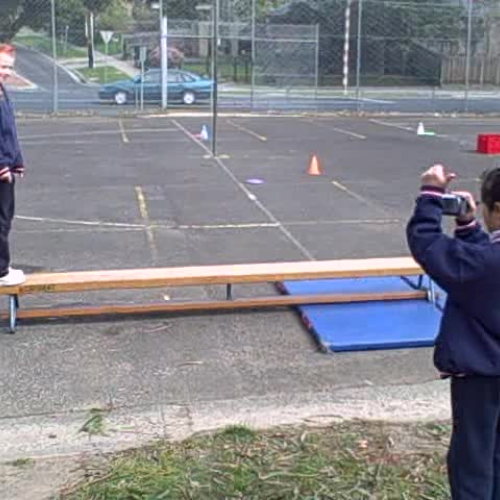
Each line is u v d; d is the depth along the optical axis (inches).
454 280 97.6
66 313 219.9
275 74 1264.8
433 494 126.9
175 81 1202.0
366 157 607.2
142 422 158.2
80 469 137.7
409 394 173.0
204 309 226.4
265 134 783.7
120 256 294.2
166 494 126.3
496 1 1428.4
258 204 404.8
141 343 203.8
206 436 148.8
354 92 1321.4
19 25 1438.2
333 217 371.9
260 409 164.4
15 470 138.1
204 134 733.3
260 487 128.6
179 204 403.2
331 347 198.1
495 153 631.2
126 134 776.9
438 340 104.0
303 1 1486.2
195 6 1393.9
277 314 225.8
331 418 159.0
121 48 1512.1
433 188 100.9
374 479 131.4
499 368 99.4
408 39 1438.2
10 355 195.5
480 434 102.7
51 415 162.9
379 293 232.7
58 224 353.1
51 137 749.3
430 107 1214.9
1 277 207.3
